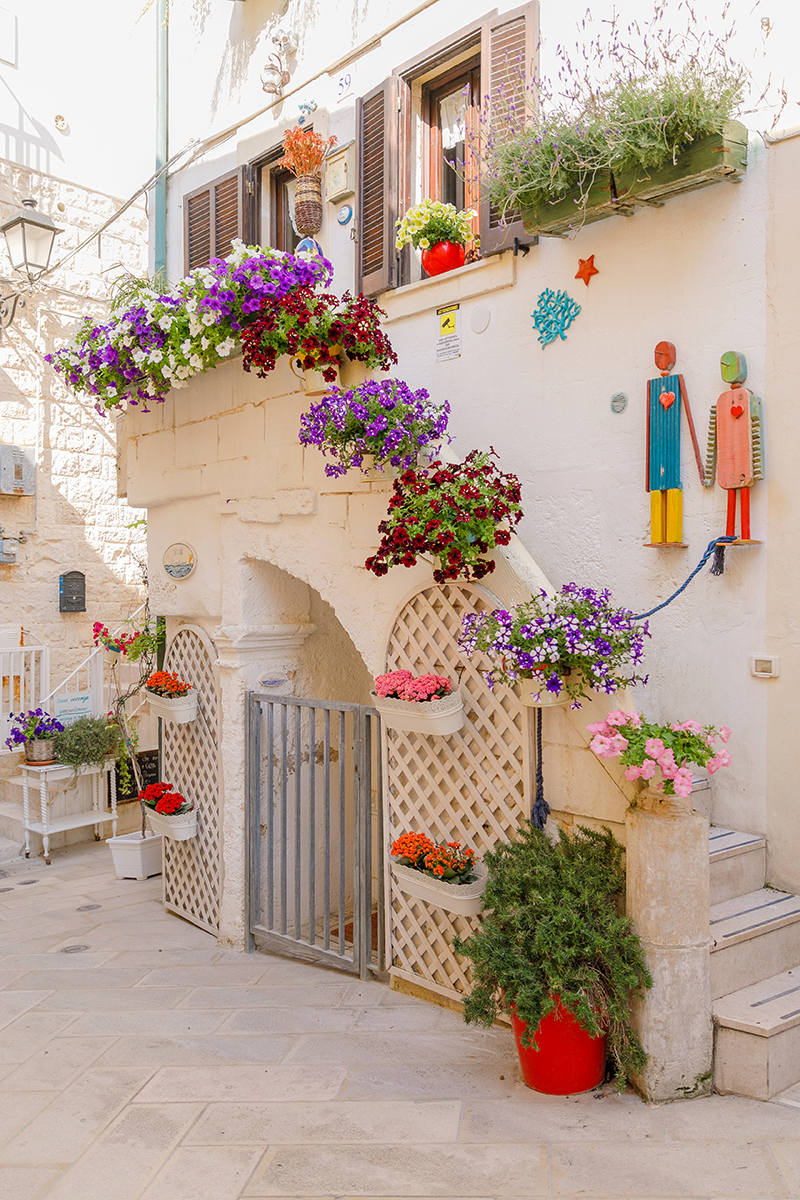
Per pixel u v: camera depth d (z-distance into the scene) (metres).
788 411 3.60
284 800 4.94
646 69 3.69
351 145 5.74
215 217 6.82
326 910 4.76
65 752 7.56
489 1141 2.94
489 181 4.15
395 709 3.87
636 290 4.10
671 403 3.89
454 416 4.94
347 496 4.47
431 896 3.74
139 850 6.75
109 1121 3.21
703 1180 2.66
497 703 3.74
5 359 8.29
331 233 5.95
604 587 4.24
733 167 3.56
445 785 4.05
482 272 4.76
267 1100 3.31
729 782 3.83
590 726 3.19
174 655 5.88
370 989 4.43
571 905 3.13
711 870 3.52
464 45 5.02
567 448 4.39
